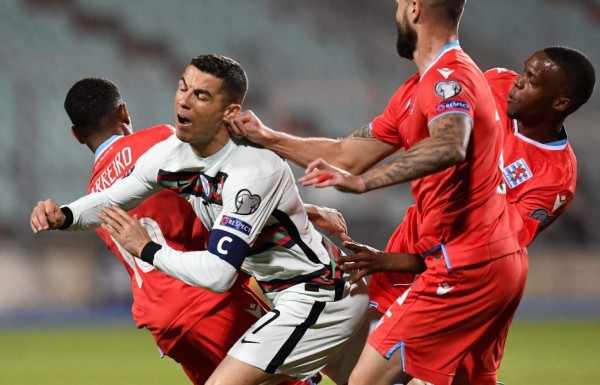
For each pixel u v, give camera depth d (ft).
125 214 46.98
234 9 253.85
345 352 54.49
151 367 110.42
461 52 46.65
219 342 55.01
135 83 223.92
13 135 200.23
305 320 48.88
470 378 53.72
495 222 48.75
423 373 50.37
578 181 210.59
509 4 271.08
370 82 242.78
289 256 49.03
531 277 198.49
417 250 50.01
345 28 256.93
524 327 161.68
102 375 103.09
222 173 47.11
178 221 55.31
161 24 244.01
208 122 45.57
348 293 50.52
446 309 49.24
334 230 56.95
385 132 53.42
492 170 47.73
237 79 45.88
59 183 194.90
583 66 54.65
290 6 258.57
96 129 57.11
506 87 58.39
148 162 49.14
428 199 48.65
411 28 47.50
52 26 231.30
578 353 124.57
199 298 54.70
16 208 185.37
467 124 42.83
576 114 226.38
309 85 238.48
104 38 234.38
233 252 45.65
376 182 40.63
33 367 110.42
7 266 172.45
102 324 163.94
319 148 54.13
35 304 172.45
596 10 276.00
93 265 176.24
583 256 201.87
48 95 210.59
